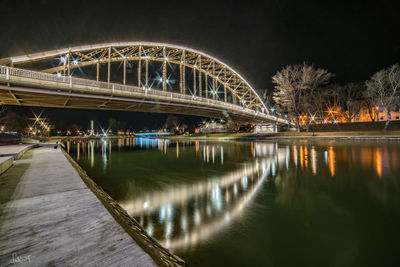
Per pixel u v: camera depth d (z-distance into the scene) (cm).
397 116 5606
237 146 2986
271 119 6044
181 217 568
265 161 1488
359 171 1036
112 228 264
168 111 3850
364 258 373
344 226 494
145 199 724
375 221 514
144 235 429
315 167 1177
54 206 344
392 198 663
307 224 510
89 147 3581
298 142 3195
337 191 749
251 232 477
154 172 1220
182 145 3722
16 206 342
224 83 6350
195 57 5256
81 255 200
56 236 239
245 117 5450
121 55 3578
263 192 768
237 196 736
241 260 376
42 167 755
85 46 2862
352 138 3266
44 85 1791
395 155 1495
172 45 4353
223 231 484
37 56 2420
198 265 360
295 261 372
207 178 1036
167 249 408
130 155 2208
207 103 3600
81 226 268
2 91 1755
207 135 7144
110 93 2239
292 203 650
